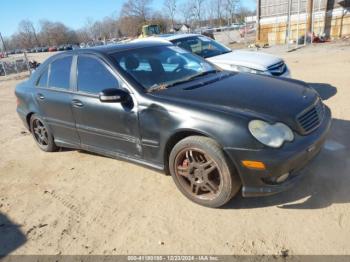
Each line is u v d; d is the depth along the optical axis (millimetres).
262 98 3369
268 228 3018
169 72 4129
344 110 5703
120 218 3432
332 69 9789
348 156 4059
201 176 3357
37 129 5406
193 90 3619
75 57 4457
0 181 4625
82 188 4129
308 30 20719
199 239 2996
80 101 4242
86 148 4570
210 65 4645
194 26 70062
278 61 6695
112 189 4004
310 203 3281
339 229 2896
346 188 3441
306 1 20672
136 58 4156
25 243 3234
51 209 3760
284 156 2920
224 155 3105
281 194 3477
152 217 3375
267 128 2965
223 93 3498
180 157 3457
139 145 3789
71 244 3139
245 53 7301
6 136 6660
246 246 2844
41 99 4871
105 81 4008
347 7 19297
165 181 4023
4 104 10258
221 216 3260
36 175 4676
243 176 3057
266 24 23312
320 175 3713
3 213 3805
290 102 3330
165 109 3412
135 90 3699
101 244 3092
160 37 7859
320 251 2693
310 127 3244
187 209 3434
